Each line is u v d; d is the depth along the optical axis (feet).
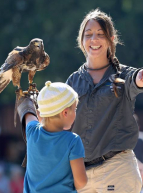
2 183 79.20
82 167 22.04
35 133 22.89
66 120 22.43
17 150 110.52
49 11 109.81
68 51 106.42
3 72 27.91
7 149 111.24
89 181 27.43
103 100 27.07
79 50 106.42
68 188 22.34
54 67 106.01
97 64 28.14
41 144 22.44
